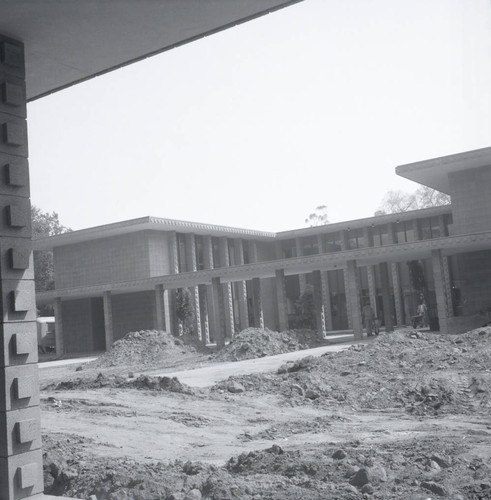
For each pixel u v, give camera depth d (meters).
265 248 57.38
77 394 18.28
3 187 7.25
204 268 50.59
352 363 19.83
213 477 8.02
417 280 46.97
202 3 7.10
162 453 11.01
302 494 7.17
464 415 13.70
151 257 46.97
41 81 8.97
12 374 7.07
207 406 16.09
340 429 12.67
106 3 6.92
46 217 81.31
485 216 36.09
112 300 50.19
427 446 9.58
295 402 16.42
